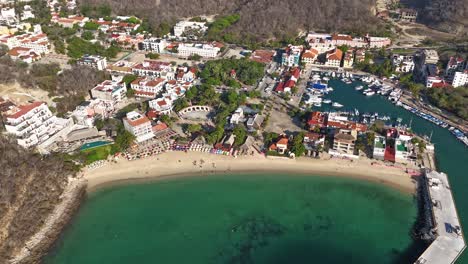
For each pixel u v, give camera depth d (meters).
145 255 177.50
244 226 194.25
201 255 178.12
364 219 196.88
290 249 180.50
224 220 197.88
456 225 187.38
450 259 169.25
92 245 182.25
